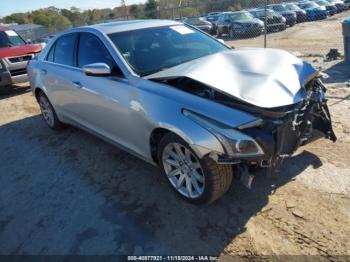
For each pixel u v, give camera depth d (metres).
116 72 3.54
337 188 3.15
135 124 3.34
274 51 3.62
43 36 20.34
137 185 3.57
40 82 5.14
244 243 2.64
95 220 3.11
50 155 4.63
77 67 4.24
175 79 3.09
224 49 4.16
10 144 5.27
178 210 3.09
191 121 2.76
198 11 22.47
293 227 2.74
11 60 8.38
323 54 10.53
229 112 2.66
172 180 3.24
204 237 2.75
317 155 3.74
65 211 3.31
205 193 2.89
